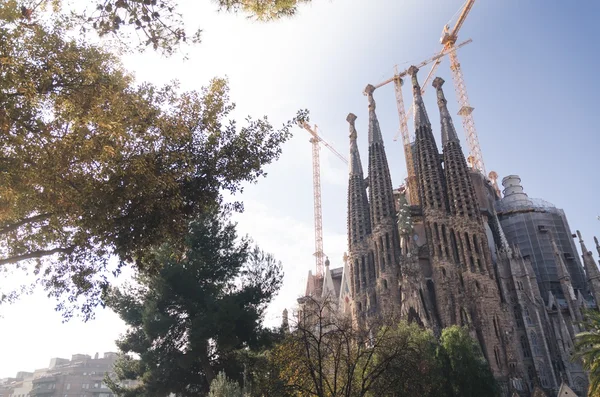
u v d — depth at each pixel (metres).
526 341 100.31
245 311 36.72
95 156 15.34
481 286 101.50
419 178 120.56
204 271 38.12
